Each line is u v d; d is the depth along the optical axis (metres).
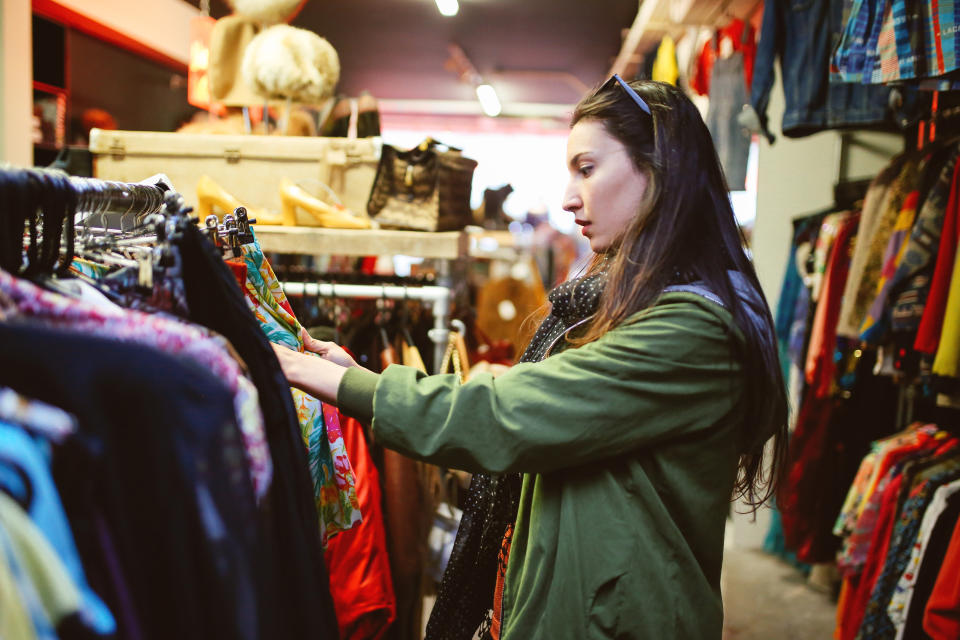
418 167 2.04
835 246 2.77
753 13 2.98
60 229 0.71
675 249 0.95
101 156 2.13
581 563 0.93
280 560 0.72
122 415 0.54
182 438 0.55
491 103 8.59
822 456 2.88
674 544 0.92
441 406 0.92
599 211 1.02
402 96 8.55
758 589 3.05
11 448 0.46
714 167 1.01
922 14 1.41
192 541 0.54
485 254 4.99
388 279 2.04
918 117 2.09
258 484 0.61
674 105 1.00
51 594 0.45
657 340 0.90
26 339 0.52
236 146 2.13
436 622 1.19
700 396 0.92
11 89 3.07
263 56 2.20
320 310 1.97
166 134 2.14
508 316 4.62
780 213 3.57
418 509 1.69
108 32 4.02
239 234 1.02
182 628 0.54
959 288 1.73
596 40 6.23
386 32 6.06
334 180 2.14
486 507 1.18
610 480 0.95
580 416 0.90
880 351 2.26
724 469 0.98
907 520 1.94
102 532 0.51
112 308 0.70
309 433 1.07
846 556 2.26
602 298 1.01
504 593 1.04
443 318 1.70
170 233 0.70
